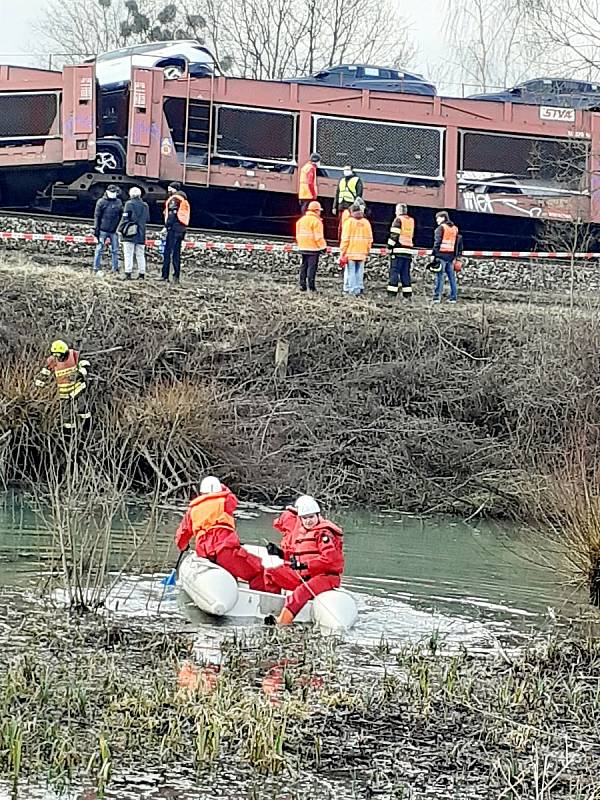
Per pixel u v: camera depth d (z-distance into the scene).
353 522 16.94
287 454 18.72
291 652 9.60
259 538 14.97
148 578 12.02
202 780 6.64
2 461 16.47
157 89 23.16
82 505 12.38
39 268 21.41
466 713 8.18
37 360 18.36
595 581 12.45
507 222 25.48
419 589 12.55
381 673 9.13
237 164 23.61
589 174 25.34
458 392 20.33
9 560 12.46
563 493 14.52
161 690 8.12
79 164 23.30
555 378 19.92
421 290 24.34
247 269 24.47
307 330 20.80
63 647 9.29
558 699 8.66
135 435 17.25
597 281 25.05
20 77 22.95
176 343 20.11
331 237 25.14
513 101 25.30
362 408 19.88
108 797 6.34
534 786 6.80
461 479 18.80
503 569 13.91
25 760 6.76
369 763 7.09
